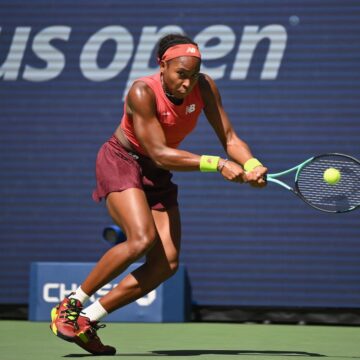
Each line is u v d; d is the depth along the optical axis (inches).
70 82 1125.7
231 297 1090.7
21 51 1131.9
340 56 1088.2
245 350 732.7
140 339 833.5
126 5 1120.2
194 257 1098.7
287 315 1080.8
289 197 1088.8
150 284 646.5
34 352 693.9
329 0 1091.3
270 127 1095.6
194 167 609.3
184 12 1111.6
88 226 1115.9
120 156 650.8
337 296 1074.7
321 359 657.0
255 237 1090.7
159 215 661.9
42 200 1122.0
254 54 1101.1
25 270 1118.4
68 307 636.1
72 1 1128.2
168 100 628.7
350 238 1075.3
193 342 808.9
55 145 1124.5
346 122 1085.1
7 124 1131.3
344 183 642.2
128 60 1119.0
